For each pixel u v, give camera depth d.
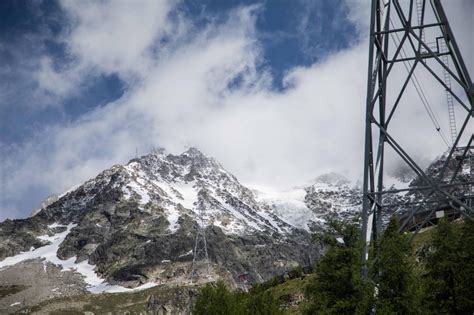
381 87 60.84
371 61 59.62
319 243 61.44
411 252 61.53
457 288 66.06
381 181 62.34
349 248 58.53
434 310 65.50
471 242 68.06
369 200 59.88
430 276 68.12
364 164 59.19
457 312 66.06
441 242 68.19
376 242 60.50
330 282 59.16
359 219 61.03
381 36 62.53
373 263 59.22
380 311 57.00
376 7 61.41
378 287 59.44
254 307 104.00
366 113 59.75
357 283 57.41
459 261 66.75
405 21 59.94
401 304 58.91
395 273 59.34
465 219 70.62
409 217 62.38
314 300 61.72
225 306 104.12
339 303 57.00
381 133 61.38
